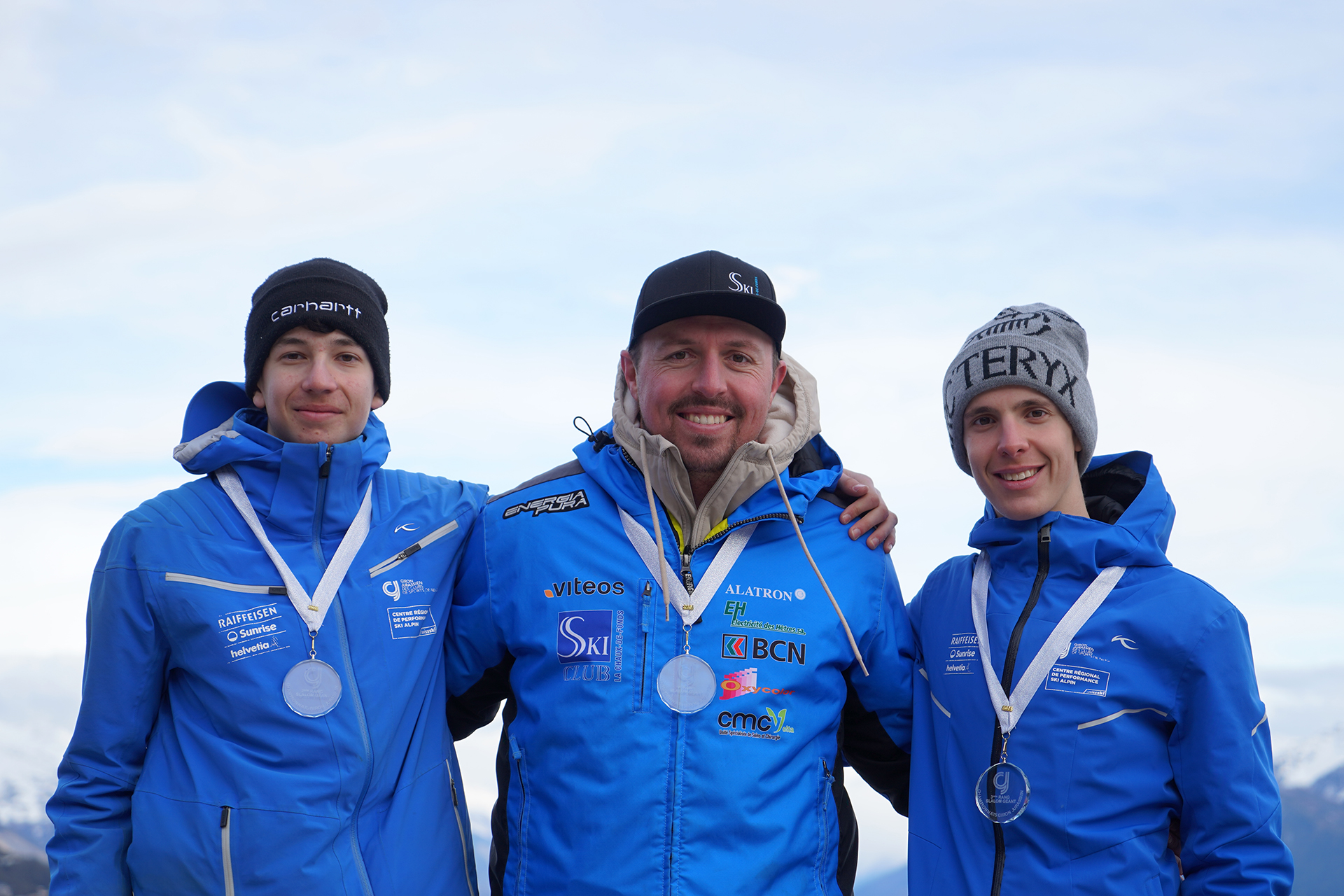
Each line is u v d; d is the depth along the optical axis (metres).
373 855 2.40
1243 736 2.29
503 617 2.68
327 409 2.56
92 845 2.40
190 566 2.44
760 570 2.67
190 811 2.33
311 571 2.52
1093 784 2.33
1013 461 2.52
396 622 2.55
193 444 2.56
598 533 2.70
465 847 2.59
